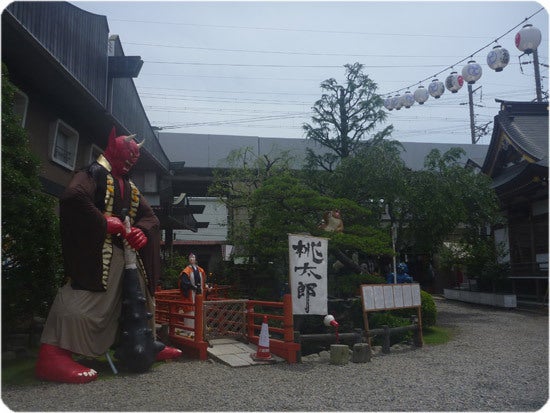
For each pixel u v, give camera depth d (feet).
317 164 51.75
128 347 24.71
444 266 74.38
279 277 45.14
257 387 22.44
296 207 40.01
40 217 25.53
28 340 29.07
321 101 51.62
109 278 24.88
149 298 26.91
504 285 69.97
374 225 45.68
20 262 26.30
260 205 43.01
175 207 67.10
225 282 55.72
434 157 50.39
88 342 23.61
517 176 62.59
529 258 67.72
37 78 35.22
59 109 40.78
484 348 34.40
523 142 69.87
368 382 23.76
